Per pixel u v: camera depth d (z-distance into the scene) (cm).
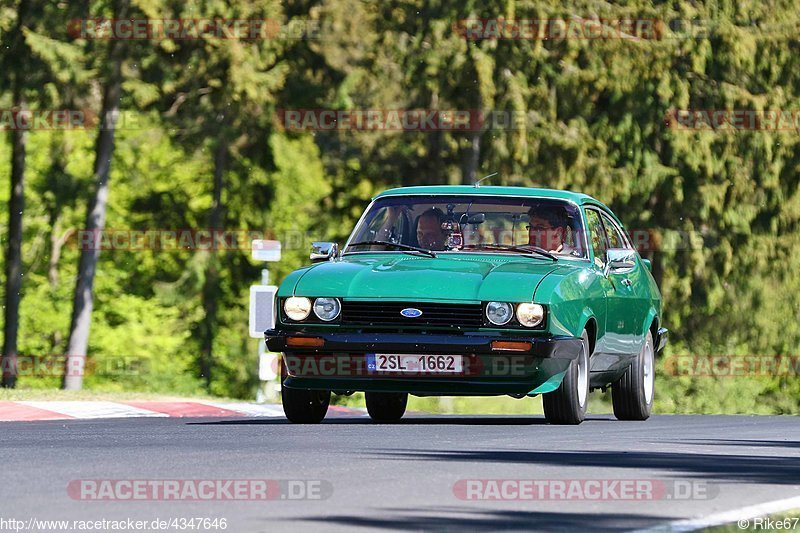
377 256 4406
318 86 14412
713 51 14262
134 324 16125
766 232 14712
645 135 14300
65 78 12219
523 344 4019
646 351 5012
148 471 2714
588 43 13925
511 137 13788
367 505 2292
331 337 4097
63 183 12800
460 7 13788
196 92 13825
